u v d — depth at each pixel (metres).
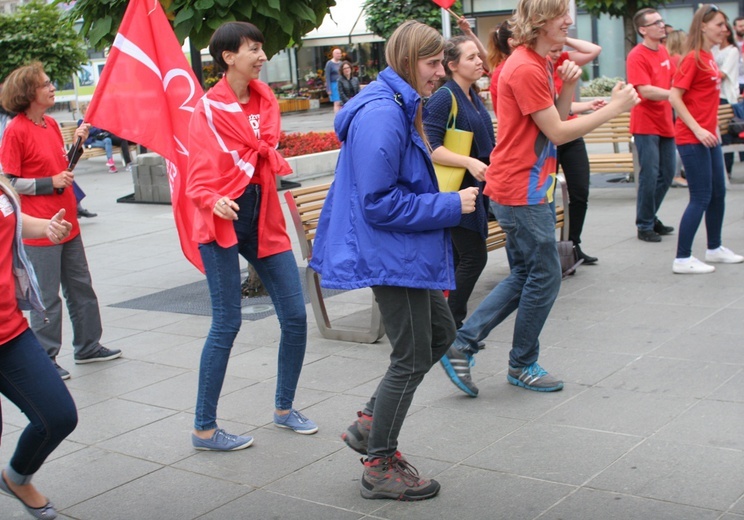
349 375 5.40
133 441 4.58
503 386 4.98
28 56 20.53
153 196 14.23
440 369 5.33
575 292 6.89
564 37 4.45
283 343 4.51
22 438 3.53
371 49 35.56
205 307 7.44
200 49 7.51
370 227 3.54
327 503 3.75
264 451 4.34
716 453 3.90
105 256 10.25
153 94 5.56
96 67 32.22
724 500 3.48
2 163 5.50
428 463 4.05
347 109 3.58
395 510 3.64
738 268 7.23
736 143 11.34
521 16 4.46
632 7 16.12
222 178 4.20
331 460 4.19
